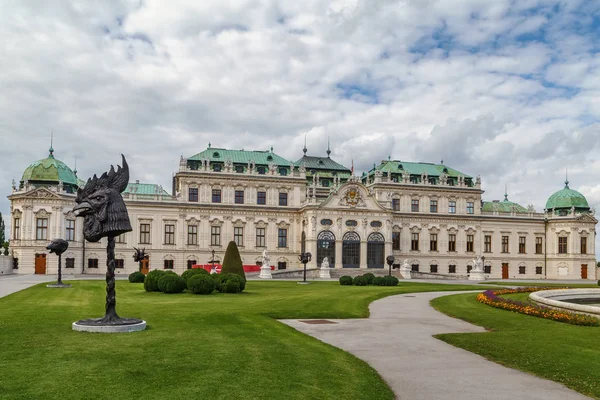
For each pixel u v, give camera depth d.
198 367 18.91
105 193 26.17
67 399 15.09
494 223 124.31
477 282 90.31
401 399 17.09
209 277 52.34
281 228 112.00
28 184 98.81
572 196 127.56
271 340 24.81
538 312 34.91
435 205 121.31
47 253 97.31
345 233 108.75
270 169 112.56
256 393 16.31
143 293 51.94
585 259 123.94
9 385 16.22
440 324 32.94
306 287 65.19
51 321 29.20
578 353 23.14
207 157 111.25
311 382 17.86
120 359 19.73
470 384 18.88
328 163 128.50
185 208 107.38
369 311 39.50
